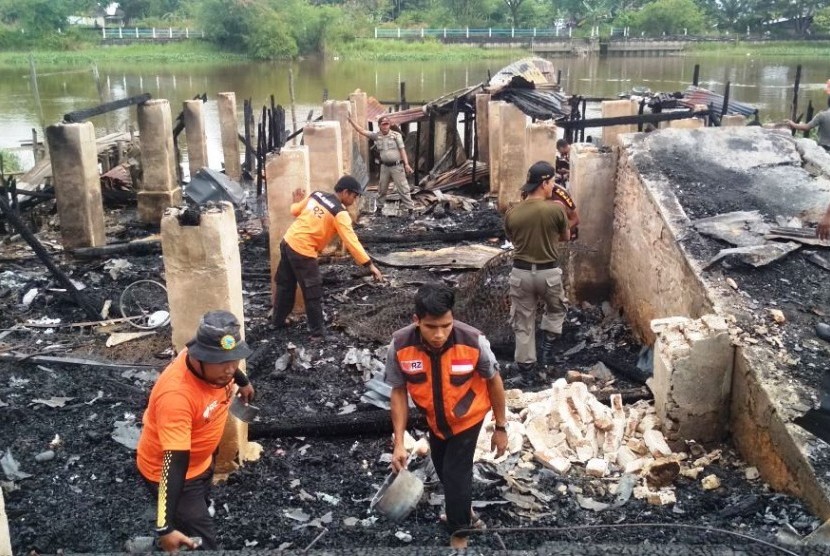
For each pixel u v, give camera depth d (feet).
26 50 171.01
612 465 17.58
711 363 17.89
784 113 82.43
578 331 26.66
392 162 43.83
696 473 17.06
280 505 16.63
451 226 39.52
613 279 28.48
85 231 35.37
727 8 223.71
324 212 24.80
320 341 25.59
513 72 52.47
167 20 214.28
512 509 16.07
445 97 51.13
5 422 20.22
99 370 23.44
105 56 169.48
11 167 59.16
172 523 11.90
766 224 23.00
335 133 33.65
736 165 26.68
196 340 12.39
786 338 18.30
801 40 200.54
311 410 21.07
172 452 12.07
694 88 50.52
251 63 171.63
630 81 125.90
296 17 179.63
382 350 24.32
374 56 180.75
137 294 30.07
